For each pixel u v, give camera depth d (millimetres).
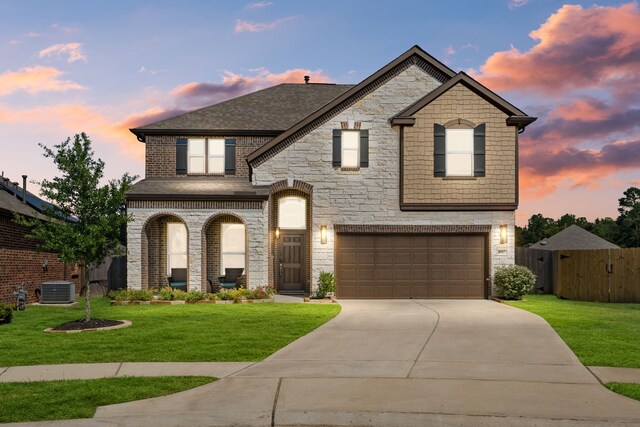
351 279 21297
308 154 21578
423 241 21391
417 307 18344
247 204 20953
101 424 6930
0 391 8141
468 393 8109
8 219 19750
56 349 11227
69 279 25266
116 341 12039
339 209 21375
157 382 8633
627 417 7059
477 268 21328
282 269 22859
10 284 19875
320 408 7426
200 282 20766
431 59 21641
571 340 12031
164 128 24016
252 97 27266
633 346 11391
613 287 21391
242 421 7145
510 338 12336
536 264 25156
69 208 14570
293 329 13594
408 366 9766
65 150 14367
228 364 9883
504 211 21203
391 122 21359
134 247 20734
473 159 20922
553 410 7336
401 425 7055
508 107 20844
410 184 20922
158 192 21094
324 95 27516
